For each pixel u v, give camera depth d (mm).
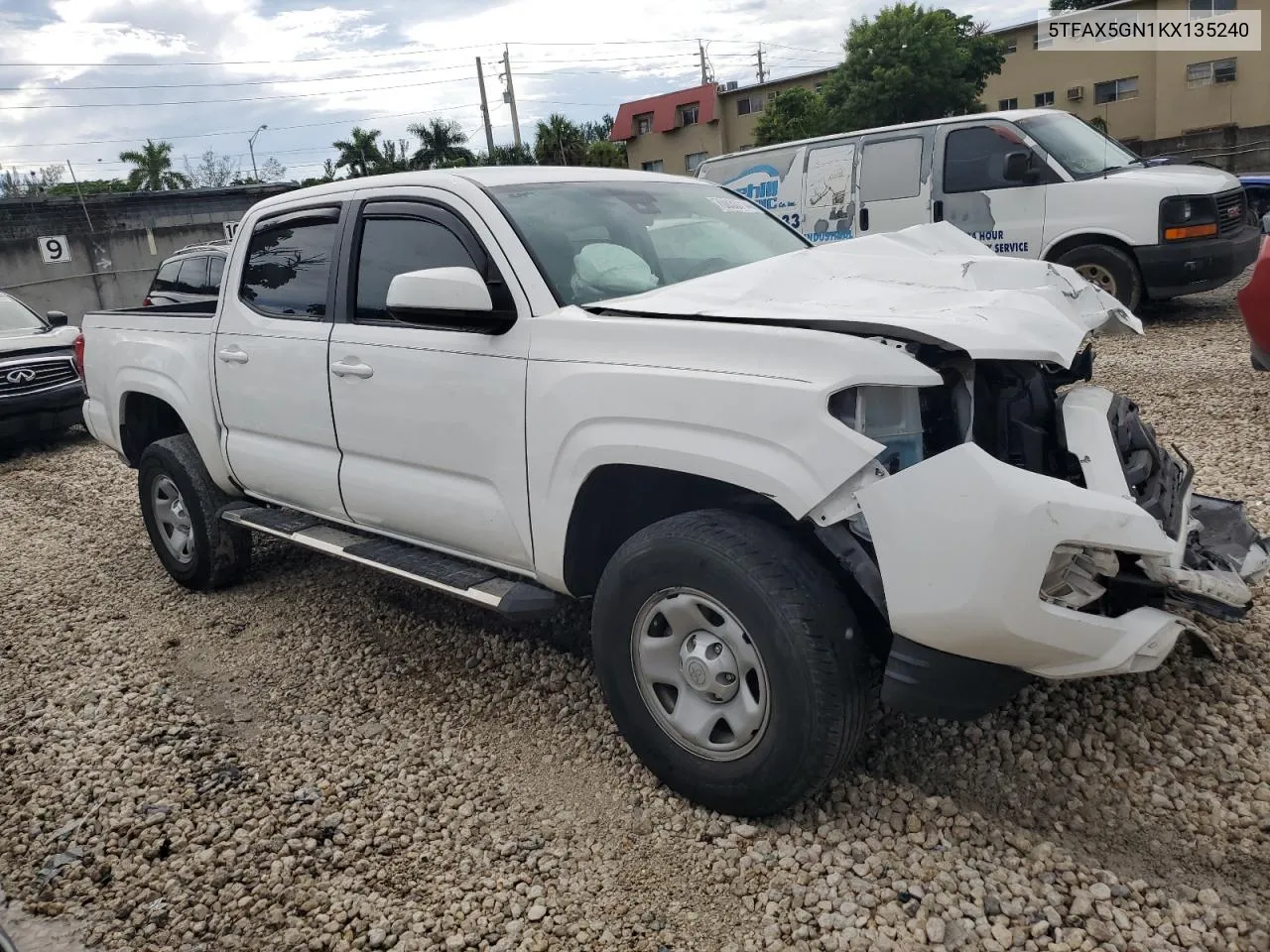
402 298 3312
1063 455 2844
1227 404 6676
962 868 2660
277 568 5637
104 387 5641
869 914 2539
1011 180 9516
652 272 3678
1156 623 2516
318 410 4133
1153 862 2646
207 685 4246
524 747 3514
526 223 3537
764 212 4602
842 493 2568
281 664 4391
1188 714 3254
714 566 2742
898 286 3176
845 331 2682
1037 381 2965
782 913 2582
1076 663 2496
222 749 3691
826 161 10641
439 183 3785
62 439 10977
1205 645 3135
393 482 3854
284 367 4273
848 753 2699
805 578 2660
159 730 3861
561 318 3211
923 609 2475
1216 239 9016
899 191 10180
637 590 2963
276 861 2979
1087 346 3480
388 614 4832
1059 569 2457
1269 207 13391
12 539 6902
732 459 2691
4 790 3523
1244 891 2518
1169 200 8930
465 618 4684
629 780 3227
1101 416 2844
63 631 5016
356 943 2619
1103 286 9438
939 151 9922
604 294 3441
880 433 2598
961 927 2467
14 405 9789
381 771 3441
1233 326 9336
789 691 2645
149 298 13000
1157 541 2471
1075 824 2818
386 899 2777
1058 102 35812
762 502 2979
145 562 6059
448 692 3979
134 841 3141
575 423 3078
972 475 2416
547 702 3803
